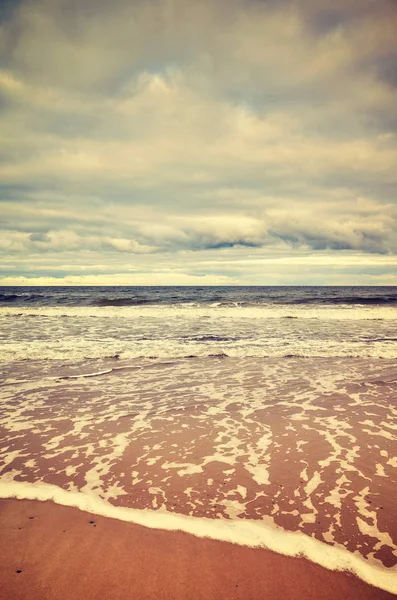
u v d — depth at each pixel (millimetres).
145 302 34938
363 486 4125
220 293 57562
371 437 5492
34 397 7383
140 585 2785
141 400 7250
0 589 2723
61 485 4160
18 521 3512
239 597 2688
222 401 7203
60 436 5543
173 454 4961
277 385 8289
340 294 52875
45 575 2867
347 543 3201
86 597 2670
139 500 3861
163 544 3213
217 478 4316
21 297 41219
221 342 13461
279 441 5367
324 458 4816
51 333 15578
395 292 62906
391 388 8070
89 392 7746
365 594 2717
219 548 3166
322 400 7266
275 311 25312
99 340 13734
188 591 2736
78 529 3400
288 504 3781
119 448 5145
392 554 3074
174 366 9992
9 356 10938
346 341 13789
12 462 4719
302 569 2943
